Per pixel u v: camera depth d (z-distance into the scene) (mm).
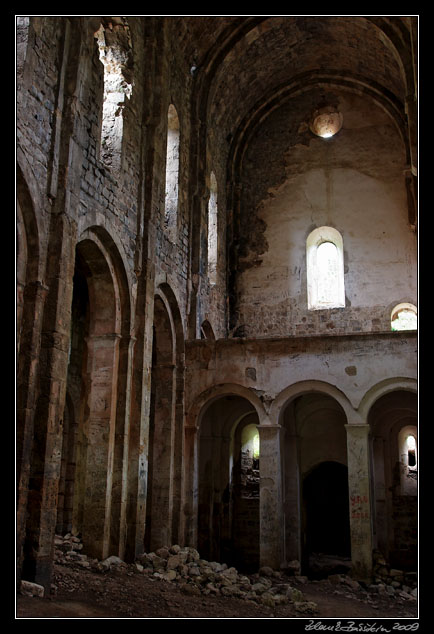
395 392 19875
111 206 14242
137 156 16250
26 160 10828
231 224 25391
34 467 10547
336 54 24672
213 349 18125
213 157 23547
